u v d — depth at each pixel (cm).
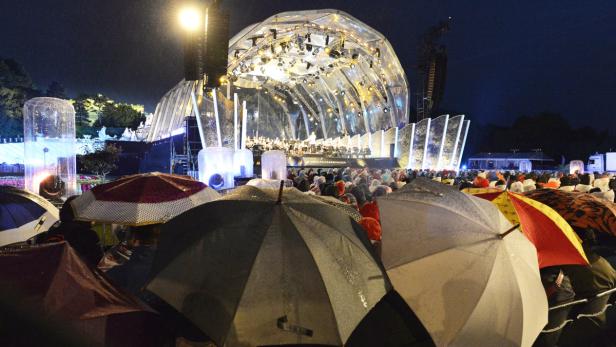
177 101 3384
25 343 179
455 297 287
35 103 1041
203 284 255
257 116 4162
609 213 506
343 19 2977
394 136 3344
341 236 282
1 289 187
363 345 325
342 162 3044
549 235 436
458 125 3175
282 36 3103
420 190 366
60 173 1059
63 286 207
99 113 5134
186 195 433
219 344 239
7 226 415
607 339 467
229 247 263
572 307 484
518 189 916
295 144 3303
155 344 232
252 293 247
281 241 262
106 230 581
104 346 202
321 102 4203
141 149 3300
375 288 277
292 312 247
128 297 239
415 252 312
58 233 413
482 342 279
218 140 2322
